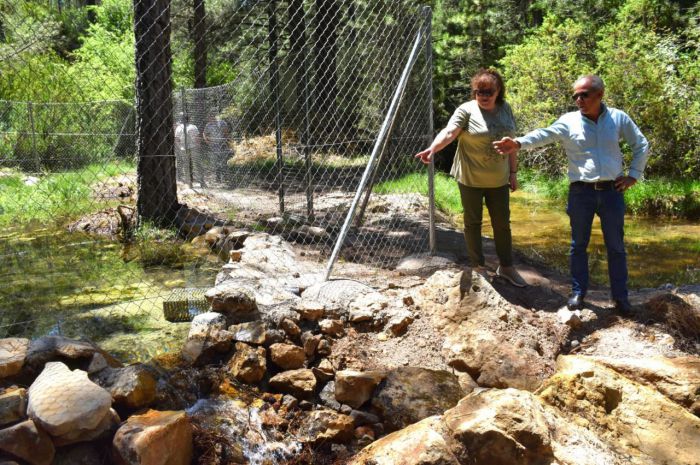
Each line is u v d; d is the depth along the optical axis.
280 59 8.06
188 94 12.02
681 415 3.39
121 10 22.31
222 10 16.91
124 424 2.90
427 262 5.55
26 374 3.19
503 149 4.20
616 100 13.20
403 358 3.96
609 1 17.97
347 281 4.65
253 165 10.71
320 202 9.52
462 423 3.06
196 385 3.55
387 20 6.22
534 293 4.82
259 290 4.38
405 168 10.87
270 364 3.80
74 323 4.56
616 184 4.20
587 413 3.42
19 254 6.79
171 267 6.20
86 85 10.09
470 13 21.45
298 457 3.24
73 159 10.69
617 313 4.46
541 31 16.11
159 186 7.88
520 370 3.79
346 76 7.06
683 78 13.04
